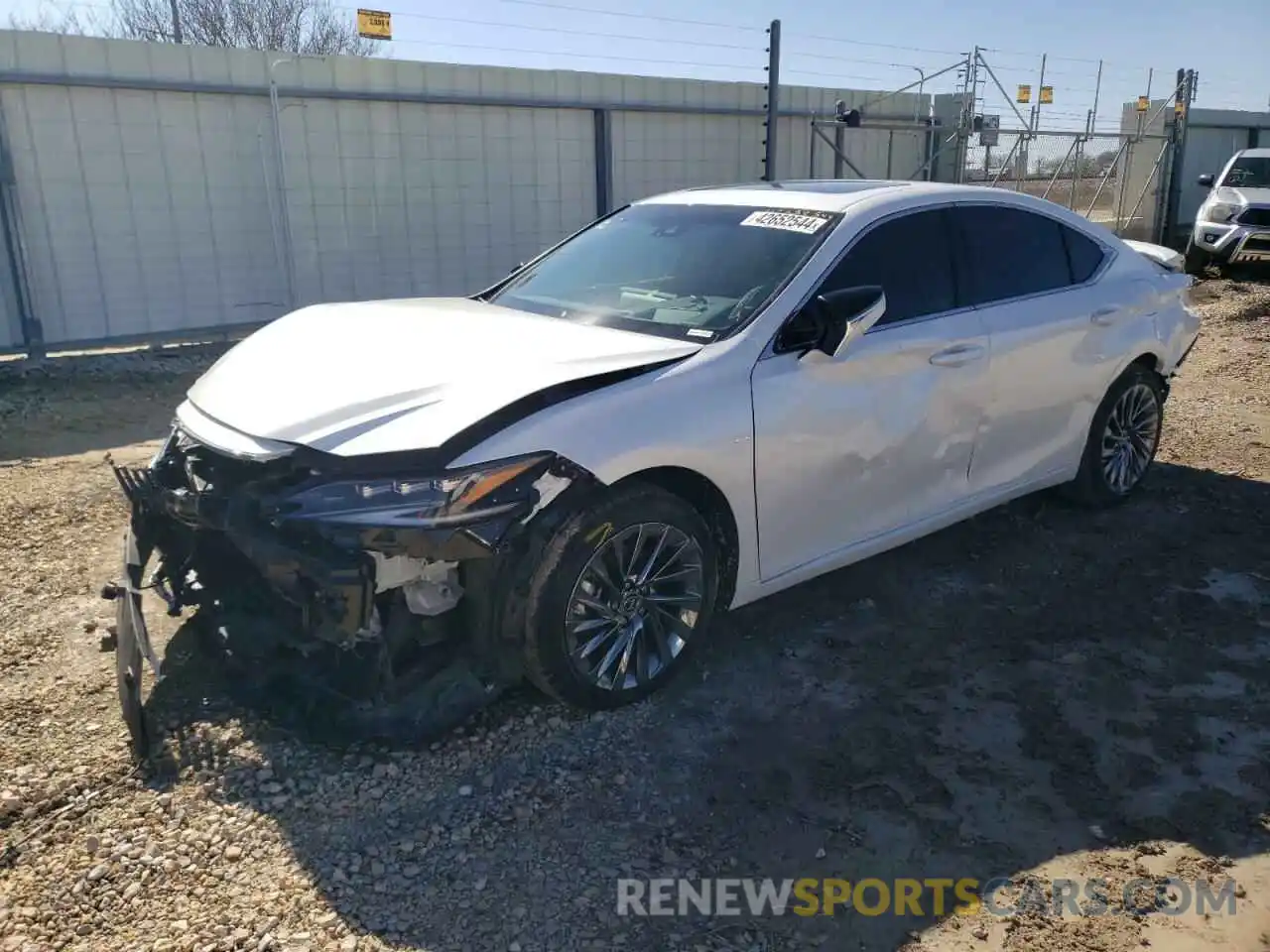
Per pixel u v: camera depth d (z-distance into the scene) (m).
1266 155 16.22
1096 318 5.00
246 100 9.75
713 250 4.20
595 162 12.26
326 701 3.34
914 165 16.25
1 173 8.67
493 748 3.24
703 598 3.58
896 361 4.03
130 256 9.49
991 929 2.56
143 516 3.55
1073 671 3.81
